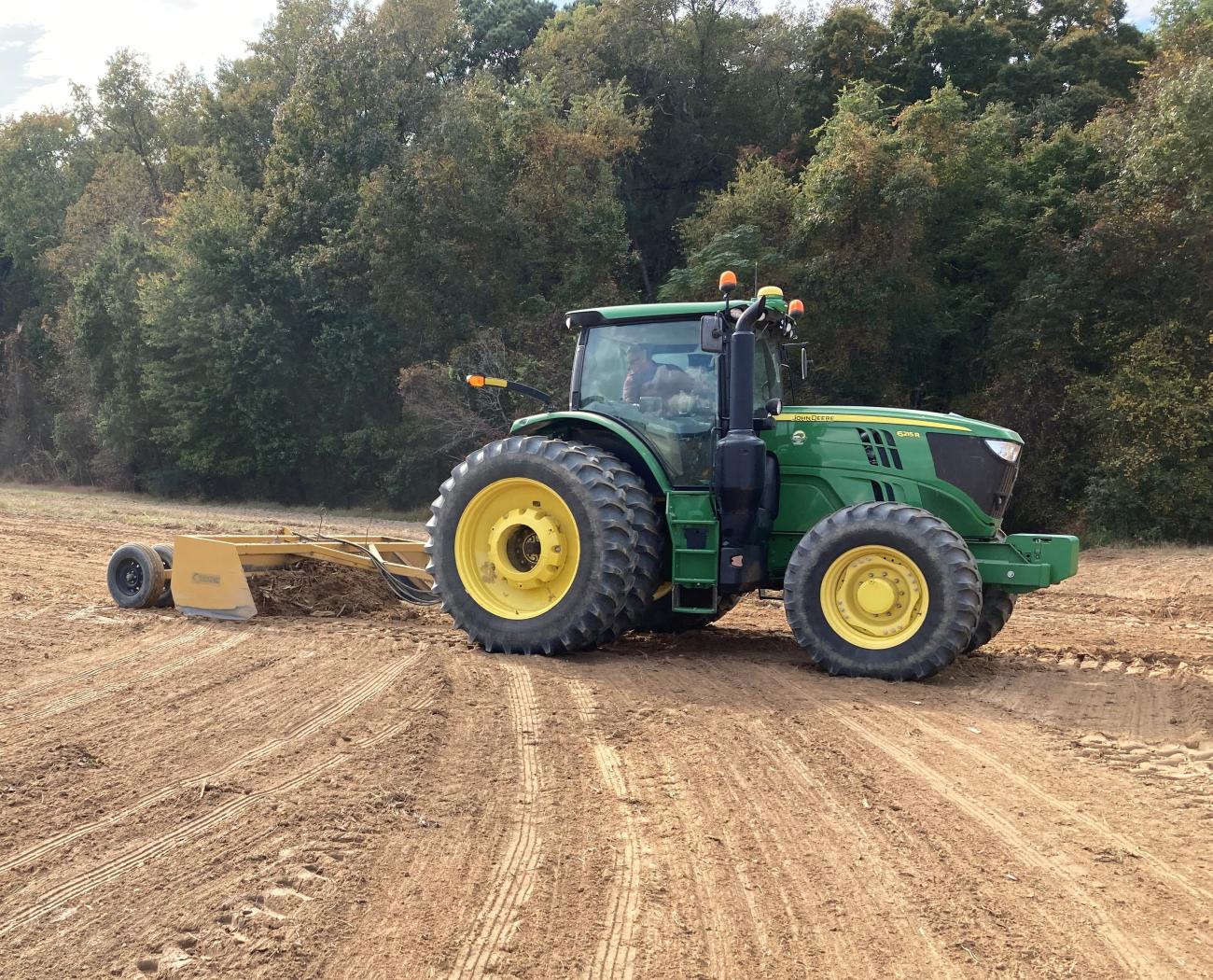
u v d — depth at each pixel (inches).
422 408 961.5
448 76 1177.4
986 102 1071.6
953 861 139.8
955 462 265.4
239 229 1090.1
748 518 264.7
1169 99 740.0
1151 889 131.6
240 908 121.7
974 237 860.6
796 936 118.0
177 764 174.4
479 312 1029.8
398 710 211.5
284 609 328.2
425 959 111.5
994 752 191.6
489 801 161.0
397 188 1004.6
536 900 126.2
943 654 244.1
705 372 279.7
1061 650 312.2
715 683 246.4
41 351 1561.3
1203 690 250.4
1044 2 1196.5
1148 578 537.0
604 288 1031.6
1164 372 740.0
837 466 273.4
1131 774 180.2
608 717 212.8
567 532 278.7
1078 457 788.6
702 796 164.7
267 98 1311.5
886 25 1179.9
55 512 746.2
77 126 1642.5
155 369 1150.3
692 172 1331.2
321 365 1070.4
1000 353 828.6
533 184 1048.2
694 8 1315.2
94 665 248.8
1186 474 714.2
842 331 854.5
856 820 154.8
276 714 206.8
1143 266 768.3
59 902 123.6
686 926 120.1
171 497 1230.9
